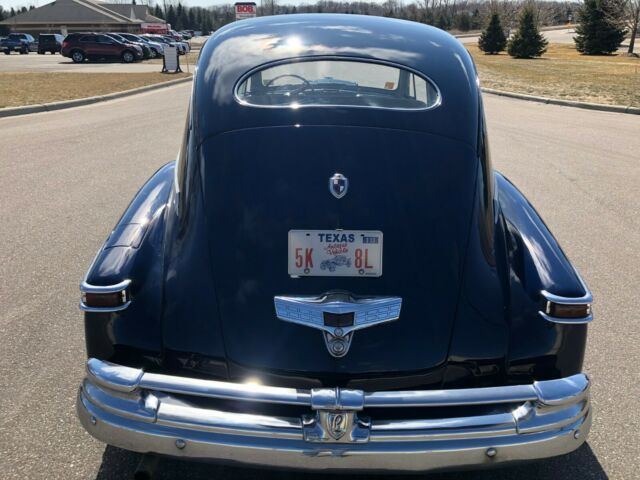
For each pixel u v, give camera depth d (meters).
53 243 5.23
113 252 2.48
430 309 2.29
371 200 2.39
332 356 2.24
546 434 2.18
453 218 2.41
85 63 34.16
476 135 2.61
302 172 2.43
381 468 2.13
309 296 2.28
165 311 2.33
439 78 2.75
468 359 2.29
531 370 2.31
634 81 21.70
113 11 76.75
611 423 3.04
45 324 3.86
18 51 47.47
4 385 3.21
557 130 11.67
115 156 8.62
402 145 2.51
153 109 13.99
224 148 2.50
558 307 2.31
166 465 2.70
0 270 4.66
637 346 3.78
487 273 2.40
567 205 6.69
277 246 2.34
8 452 2.72
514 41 40.22
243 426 2.11
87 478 2.58
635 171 8.32
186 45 44.75
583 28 43.97
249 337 2.26
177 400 2.19
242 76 2.71
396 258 2.33
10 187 6.92
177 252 2.43
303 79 2.97
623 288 4.62
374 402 2.10
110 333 2.32
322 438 2.10
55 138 9.95
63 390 3.19
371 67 2.82
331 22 3.14
